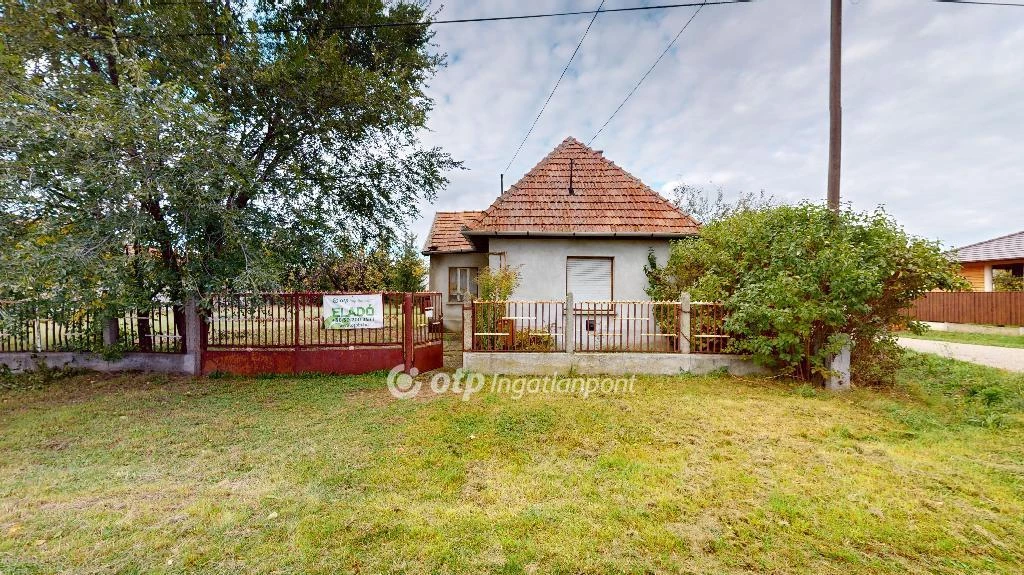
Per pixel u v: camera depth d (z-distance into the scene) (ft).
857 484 11.50
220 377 25.49
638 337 32.71
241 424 16.97
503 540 8.88
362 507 10.33
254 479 12.01
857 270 19.43
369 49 31.89
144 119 18.75
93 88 20.86
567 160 38.32
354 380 24.72
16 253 17.53
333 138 30.71
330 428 16.43
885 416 17.58
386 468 12.67
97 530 9.37
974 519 9.73
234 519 9.75
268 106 26.03
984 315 50.08
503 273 30.37
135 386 23.31
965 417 17.12
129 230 19.74
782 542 8.90
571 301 25.53
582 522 9.61
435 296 29.27
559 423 16.79
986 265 59.82
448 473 12.29
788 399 20.06
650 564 8.18
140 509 10.30
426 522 9.61
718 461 13.19
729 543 8.86
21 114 17.24
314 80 25.17
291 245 27.86
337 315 26.45
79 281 19.06
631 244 33.19
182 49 23.58
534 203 34.63
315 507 10.32
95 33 23.39
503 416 17.67
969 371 24.54
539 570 8.01
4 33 20.11
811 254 21.56
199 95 23.88
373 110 28.12
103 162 18.76
